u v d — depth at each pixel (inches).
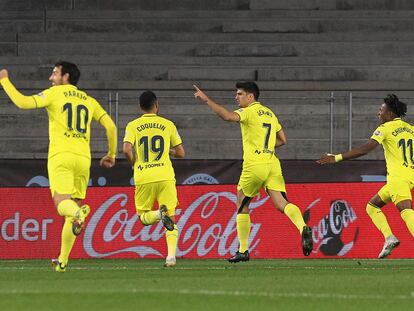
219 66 2886.3
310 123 2655.0
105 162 1438.2
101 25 3075.8
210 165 1993.1
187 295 1020.5
